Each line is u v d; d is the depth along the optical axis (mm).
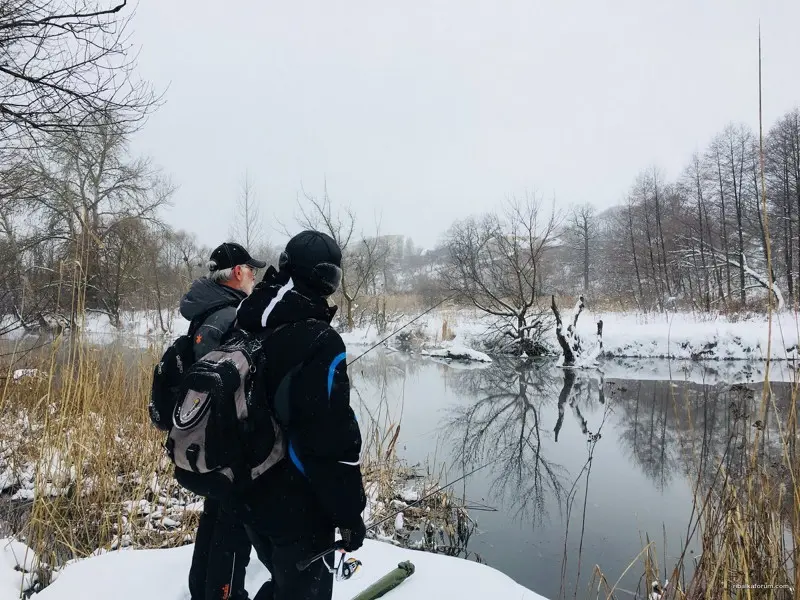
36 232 9188
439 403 11758
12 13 4852
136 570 2621
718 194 33375
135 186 18562
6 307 6766
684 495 6023
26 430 5172
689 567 4234
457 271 23031
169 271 18766
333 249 1804
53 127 5477
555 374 15938
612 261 40094
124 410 5762
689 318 21312
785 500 2973
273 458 1674
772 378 13820
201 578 2107
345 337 25469
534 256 19938
